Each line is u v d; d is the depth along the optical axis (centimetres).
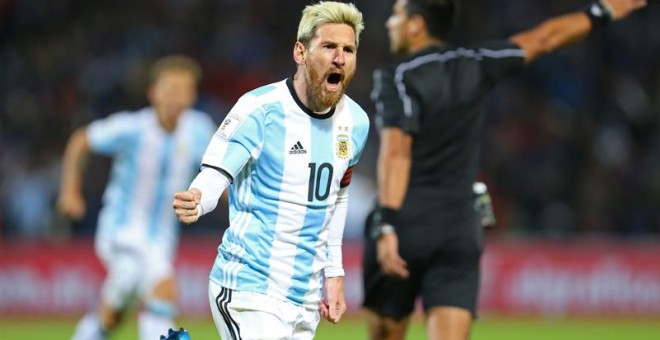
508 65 2119
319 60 1567
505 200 6072
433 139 2067
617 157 6625
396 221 2075
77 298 4619
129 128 2998
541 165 6353
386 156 2023
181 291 4656
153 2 6950
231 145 1586
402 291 2142
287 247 1628
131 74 6462
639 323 4962
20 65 6494
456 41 7238
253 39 6925
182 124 3044
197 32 6894
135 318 4491
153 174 2995
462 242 2080
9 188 5347
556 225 5941
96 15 6850
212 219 5159
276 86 1633
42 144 5938
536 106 6781
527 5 7456
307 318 1666
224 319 1638
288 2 7138
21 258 4584
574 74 7038
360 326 4497
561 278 5078
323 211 1650
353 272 4853
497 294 5009
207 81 6644
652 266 5178
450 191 2086
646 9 7438
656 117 7019
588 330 4572
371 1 7150
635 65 7244
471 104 2086
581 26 2178
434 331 2062
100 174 5334
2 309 4553
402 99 2034
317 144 1631
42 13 6788
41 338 3894
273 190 1620
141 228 2961
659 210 6309
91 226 5269
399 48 2177
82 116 6200
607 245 5166
